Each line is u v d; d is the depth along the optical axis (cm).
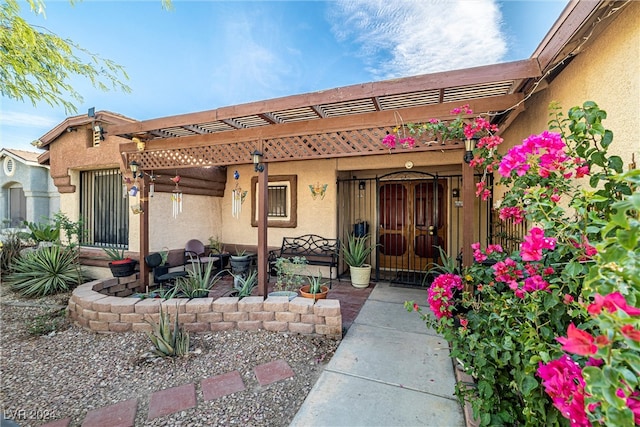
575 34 183
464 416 195
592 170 189
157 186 514
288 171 620
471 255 292
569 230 128
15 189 934
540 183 148
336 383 235
